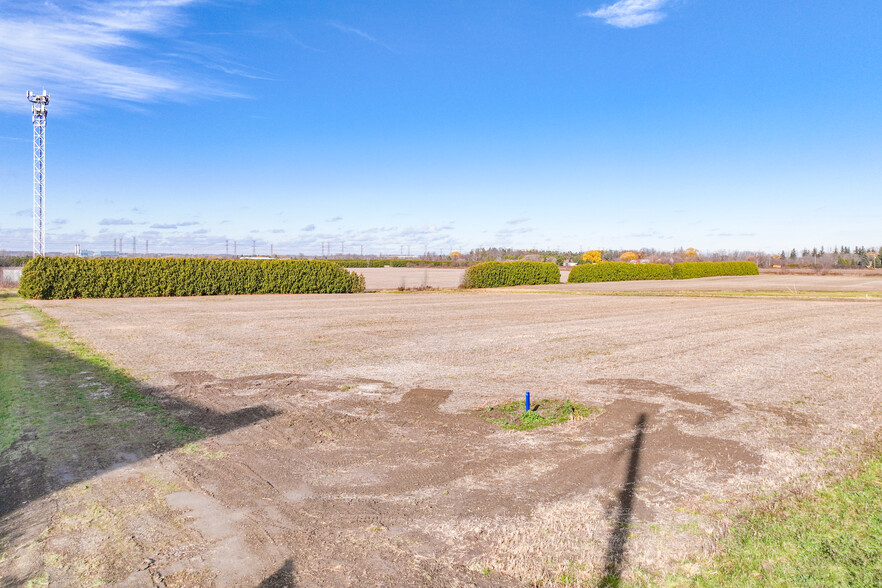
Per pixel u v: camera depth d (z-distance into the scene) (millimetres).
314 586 3268
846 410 7332
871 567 3486
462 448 5770
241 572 3412
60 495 4520
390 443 5914
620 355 11375
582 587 3293
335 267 32156
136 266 26359
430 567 3492
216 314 18922
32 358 10469
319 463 5316
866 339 13922
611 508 4367
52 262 24547
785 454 5645
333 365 10102
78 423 6477
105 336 13414
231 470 5113
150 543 3762
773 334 14805
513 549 3719
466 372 9586
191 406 7281
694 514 4266
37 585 3246
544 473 5098
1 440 5852
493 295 31578
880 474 5098
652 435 6242
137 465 5211
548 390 8312
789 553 3672
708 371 9805
